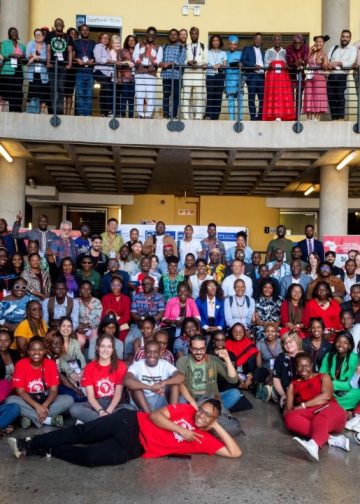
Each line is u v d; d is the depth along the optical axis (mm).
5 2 12039
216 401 4590
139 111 10148
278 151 10148
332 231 11180
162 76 10523
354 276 8430
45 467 4266
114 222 9469
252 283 8242
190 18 13195
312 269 8703
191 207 15250
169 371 5355
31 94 10359
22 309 7027
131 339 7027
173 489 3883
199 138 9828
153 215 15156
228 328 7418
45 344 5688
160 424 4500
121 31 13156
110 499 3711
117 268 8109
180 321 7215
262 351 6883
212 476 4129
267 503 3680
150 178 12820
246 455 4609
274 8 13203
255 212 15148
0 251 7637
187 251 9359
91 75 10023
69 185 13891
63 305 7004
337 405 5152
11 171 10984
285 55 10297
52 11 13016
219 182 13219
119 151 10320
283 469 4297
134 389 5176
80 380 5852
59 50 9914
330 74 10062
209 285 7473
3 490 3836
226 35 13305
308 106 10094
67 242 8859
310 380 5293
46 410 5234
